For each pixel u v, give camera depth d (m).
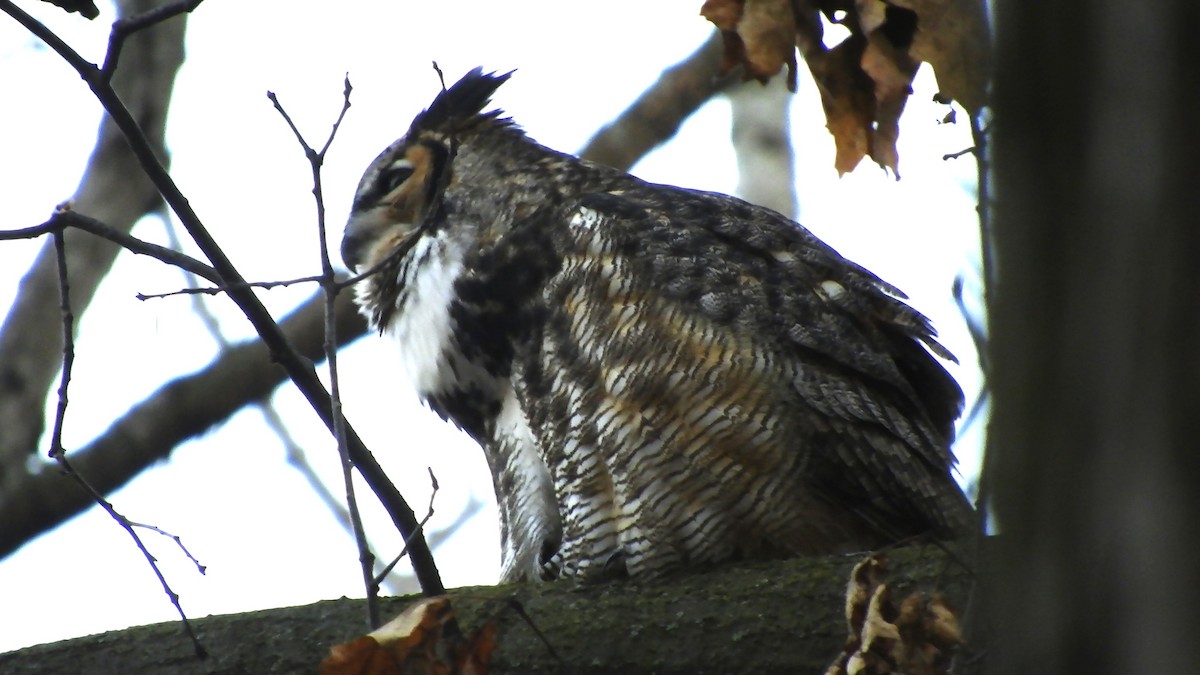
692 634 7.93
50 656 8.24
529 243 9.80
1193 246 3.67
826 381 9.11
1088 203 3.76
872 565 7.05
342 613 8.20
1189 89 3.70
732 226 9.66
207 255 7.31
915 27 8.19
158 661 8.15
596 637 7.99
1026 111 3.85
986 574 5.15
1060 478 3.75
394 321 10.88
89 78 7.23
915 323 9.65
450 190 10.56
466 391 10.30
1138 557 3.63
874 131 8.48
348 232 11.27
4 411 14.22
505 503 10.23
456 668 6.77
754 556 9.18
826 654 7.75
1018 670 3.78
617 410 9.14
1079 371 3.74
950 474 9.45
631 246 9.37
